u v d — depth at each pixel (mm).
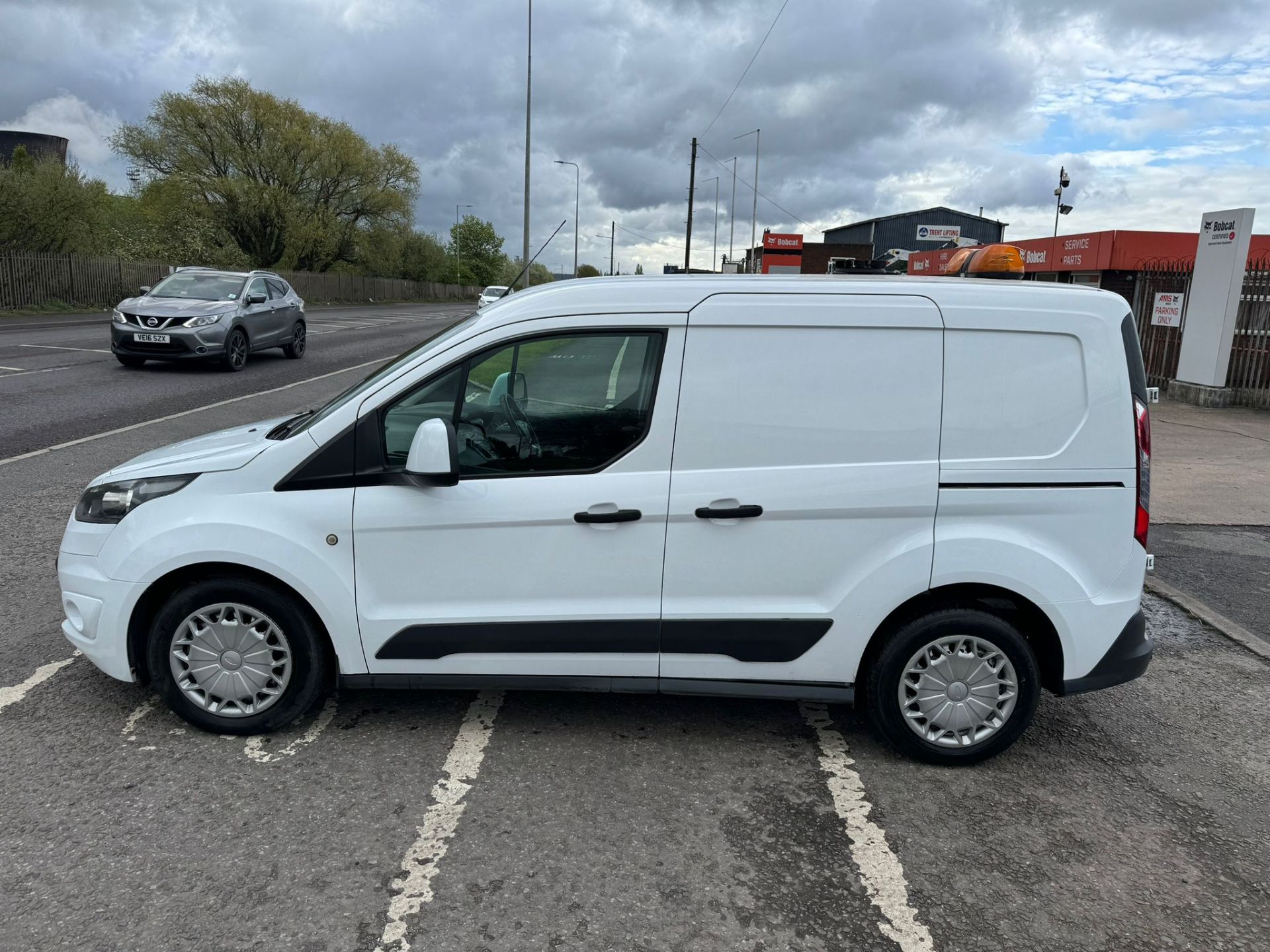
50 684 3881
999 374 3297
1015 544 3297
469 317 3740
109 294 31391
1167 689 4340
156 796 3076
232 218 50906
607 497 3279
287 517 3324
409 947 2406
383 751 3436
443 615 3363
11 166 29688
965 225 64125
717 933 2510
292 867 2725
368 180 56875
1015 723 3438
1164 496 8250
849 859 2877
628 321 3291
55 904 2520
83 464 8070
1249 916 2666
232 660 3445
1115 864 2902
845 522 3301
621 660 3402
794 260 42188
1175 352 15328
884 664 3391
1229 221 13516
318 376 15820
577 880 2717
